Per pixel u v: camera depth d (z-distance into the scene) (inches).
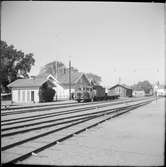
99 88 2010.3
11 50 2018.9
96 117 773.9
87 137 435.5
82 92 1782.7
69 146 361.4
